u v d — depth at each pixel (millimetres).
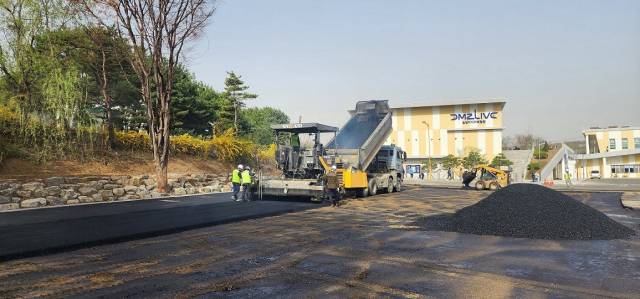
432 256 6750
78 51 21859
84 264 6133
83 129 18391
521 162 53219
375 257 6672
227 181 23422
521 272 5734
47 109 16953
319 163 15570
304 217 11523
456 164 44938
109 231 8820
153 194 17562
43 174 15617
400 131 54156
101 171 17969
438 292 4820
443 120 52531
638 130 61094
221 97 39375
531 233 8578
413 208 13938
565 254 6898
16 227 9344
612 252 7051
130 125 29656
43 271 5723
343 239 8234
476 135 51312
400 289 4949
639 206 13961
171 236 8539
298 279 5391
